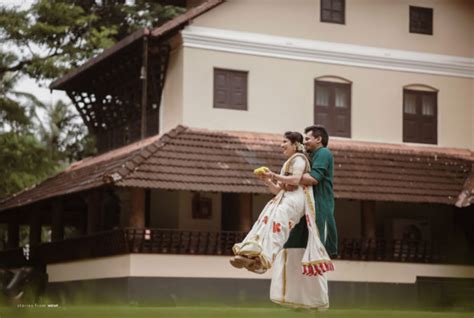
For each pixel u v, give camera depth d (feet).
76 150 106.73
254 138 75.41
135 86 79.00
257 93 77.20
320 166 27.66
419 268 76.74
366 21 82.53
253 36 77.36
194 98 74.64
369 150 80.28
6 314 31.96
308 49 79.46
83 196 82.79
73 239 76.69
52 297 79.05
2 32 96.99
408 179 78.33
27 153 97.96
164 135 71.82
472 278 78.33
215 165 70.49
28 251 87.76
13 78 98.78
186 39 74.59
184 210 75.31
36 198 82.69
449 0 86.43
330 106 80.28
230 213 76.64
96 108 88.22
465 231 84.43
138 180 66.49
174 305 67.31
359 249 74.59
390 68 83.15
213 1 74.74
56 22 98.32
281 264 27.63
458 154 84.28
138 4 104.53
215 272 69.10
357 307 73.77
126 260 67.31
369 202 75.97
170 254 67.87
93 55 97.60
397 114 83.10
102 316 31.12
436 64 85.10
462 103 86.02
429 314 48.44
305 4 79.87
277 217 26.66
